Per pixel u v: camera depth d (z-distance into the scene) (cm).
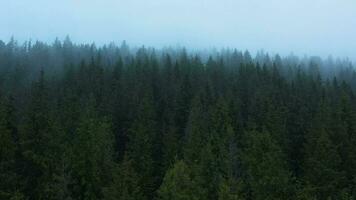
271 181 3844
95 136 4931
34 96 6531
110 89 8375
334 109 6475
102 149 4822
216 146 5119
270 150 4534
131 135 6238
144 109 6838
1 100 5500
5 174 4100
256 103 7269
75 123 5625
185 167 3991
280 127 5984
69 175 4178
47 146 4600
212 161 4491
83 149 4653
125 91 8100
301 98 8000
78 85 8612
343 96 6669
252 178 4075
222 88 8944
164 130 6475
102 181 4438
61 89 8006
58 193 4038
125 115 7188
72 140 5050
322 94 8306
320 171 4588
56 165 4316
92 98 7150
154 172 5506
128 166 4284
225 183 3772
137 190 4122
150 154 5662
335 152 4859
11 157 4381
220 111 6281
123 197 3844
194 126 5622
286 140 5834
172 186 3784
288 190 3897
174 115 7119
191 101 7406
